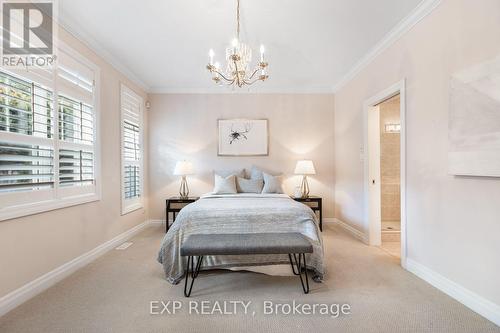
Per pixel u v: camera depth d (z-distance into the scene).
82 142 2.62
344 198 4.07
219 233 2.36
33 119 1.99
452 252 1.92
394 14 2.30
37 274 2.01
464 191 1.82
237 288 2.09
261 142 4.44
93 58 2.81
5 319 1.65
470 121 1.73
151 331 1.54
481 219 1.69
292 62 3.38
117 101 3.35
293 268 2.26
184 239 2.32
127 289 2.07
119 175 3.36
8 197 1.79
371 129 3.27
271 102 4.44
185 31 2.59
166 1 2.12
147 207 4.32
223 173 4.27
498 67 1.54
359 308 1.78
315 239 2.30
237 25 2.47
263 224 2.41
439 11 2.03
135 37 2.70
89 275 2.34
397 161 4.39
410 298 1.91
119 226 3.35
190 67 3.51
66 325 1.59
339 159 4.26
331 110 4.43
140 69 3.57
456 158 1.84
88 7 2.18
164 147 4.39
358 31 2.60
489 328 1.55
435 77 2.08
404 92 2.46
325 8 2.21
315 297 1.94
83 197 2.56
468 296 1.78
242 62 2.22
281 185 4.11
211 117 4.43
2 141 1.74
